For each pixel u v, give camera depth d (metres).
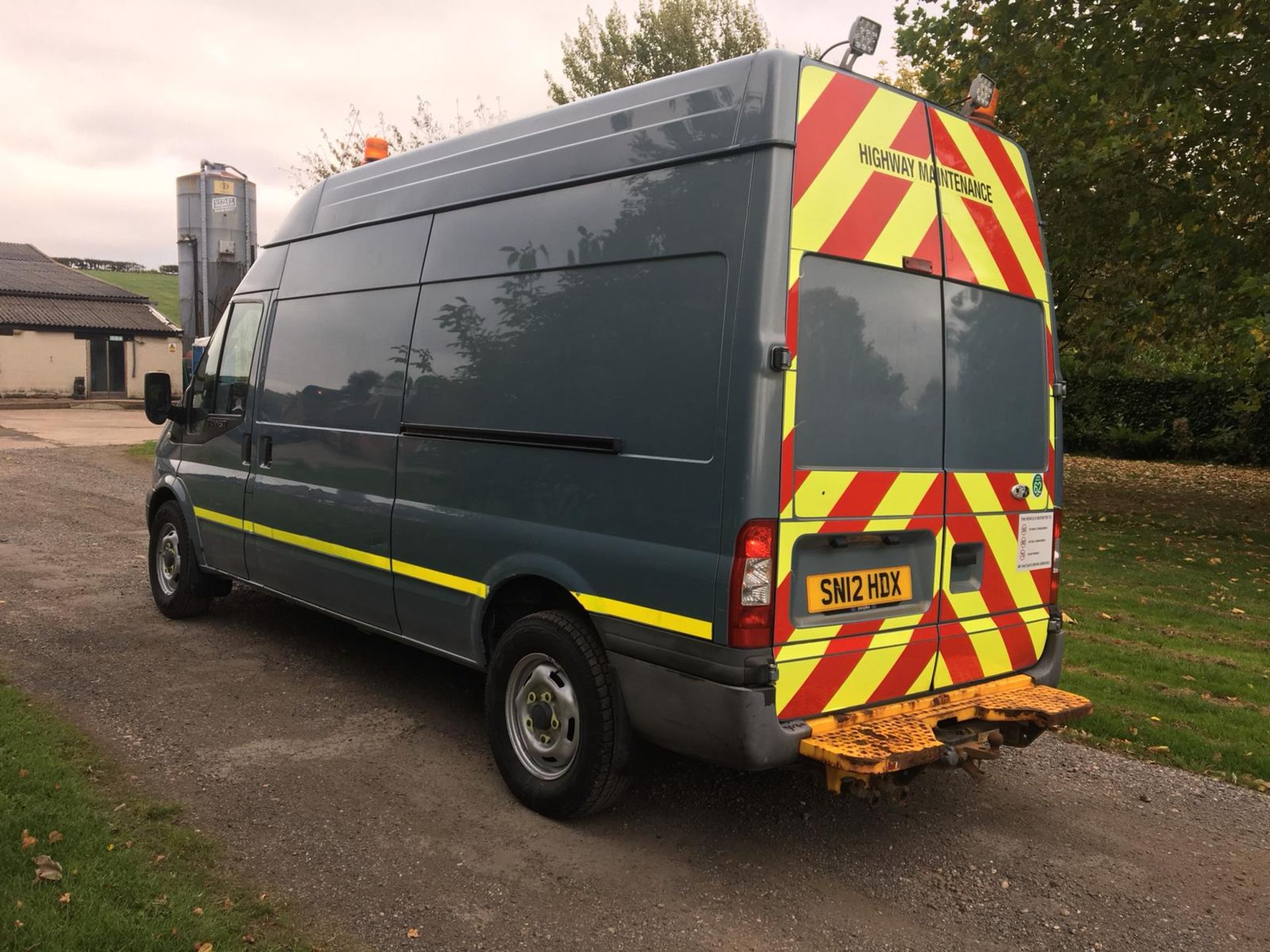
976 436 3.95
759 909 3.30
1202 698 5.66
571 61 25.75
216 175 21.66
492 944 3.01
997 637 4.05
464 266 4.37
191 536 6.28
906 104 3.70
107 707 4.82
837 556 3.45
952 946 3.13
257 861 3.41
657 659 3.42
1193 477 19.53
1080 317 14.02
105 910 2.92
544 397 3.89
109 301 35.78
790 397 3.23
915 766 3.26
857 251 3.46
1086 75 11.51
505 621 4.32
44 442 19.03
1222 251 11.64
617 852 3.64
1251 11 10.31
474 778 4.25
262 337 5.77
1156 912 3.38
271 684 5.34
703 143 3.42
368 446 4.82
